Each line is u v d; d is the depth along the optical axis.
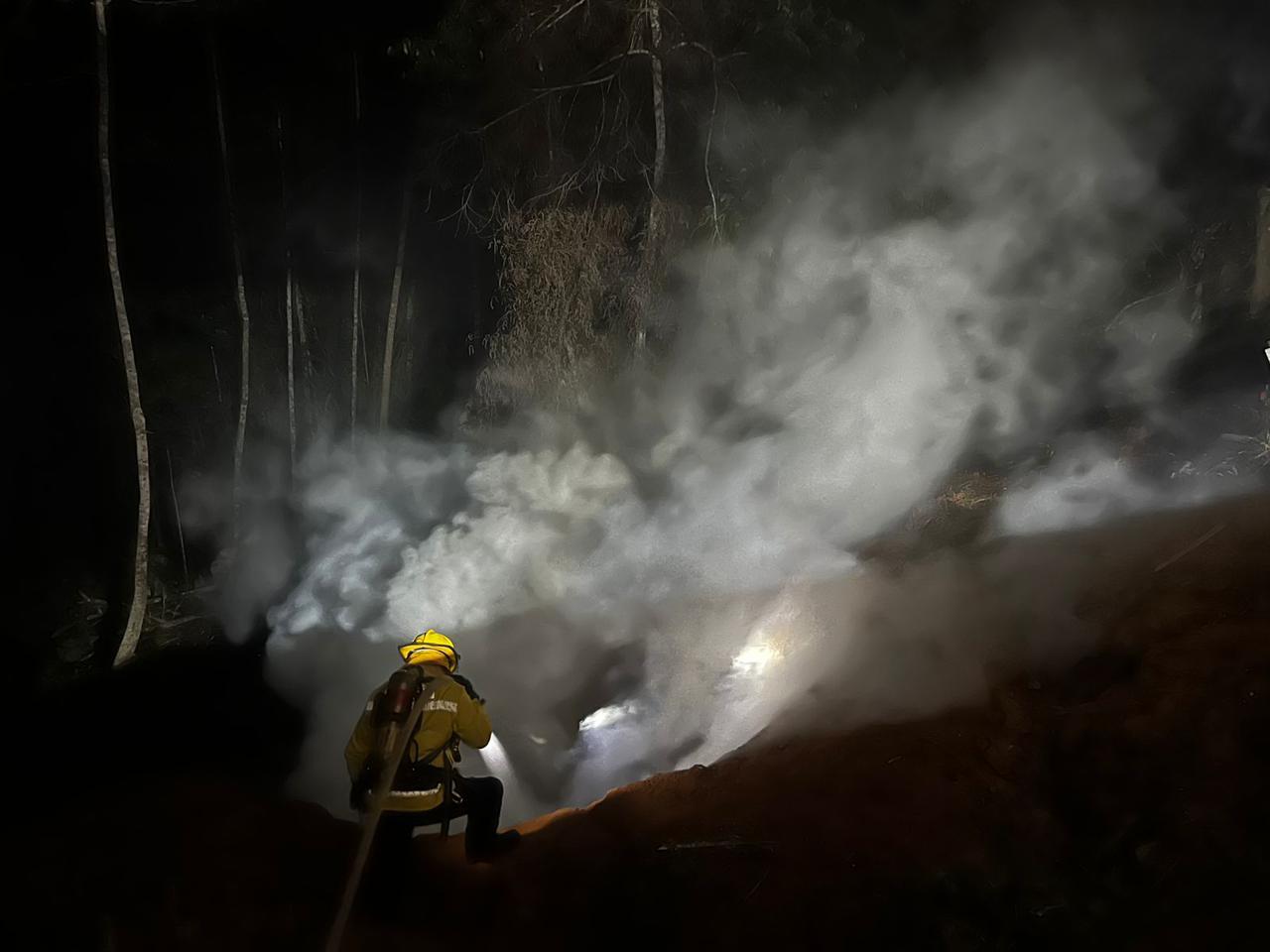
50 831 5.36
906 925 4.06
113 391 14.88
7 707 11.93
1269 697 4.85
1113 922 3.89
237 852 5.00
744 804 5.13
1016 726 5.54
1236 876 3.90
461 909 4.54
